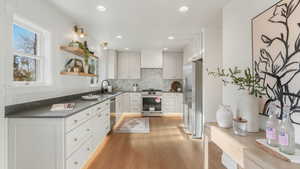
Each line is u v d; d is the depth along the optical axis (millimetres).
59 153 1585
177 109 5684
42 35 2305
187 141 3225
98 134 2676
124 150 2783
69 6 2363
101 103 2842
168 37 4047
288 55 1243
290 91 1229
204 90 3266
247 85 1617
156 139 3328
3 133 1575
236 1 2074
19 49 1969
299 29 1148
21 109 1812
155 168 2199
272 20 1415
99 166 2250
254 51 1686
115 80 6109
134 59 5902
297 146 1122
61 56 2631
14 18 1846
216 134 1569
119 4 2303
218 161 2430
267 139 1148
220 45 3297
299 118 1167
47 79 2340
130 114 5793
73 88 3045
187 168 2207
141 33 3686
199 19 2873
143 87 6176
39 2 2098
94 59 4242
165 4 2320
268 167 882
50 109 1901
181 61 5906
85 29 3395
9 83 1678
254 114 1468
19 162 1602
